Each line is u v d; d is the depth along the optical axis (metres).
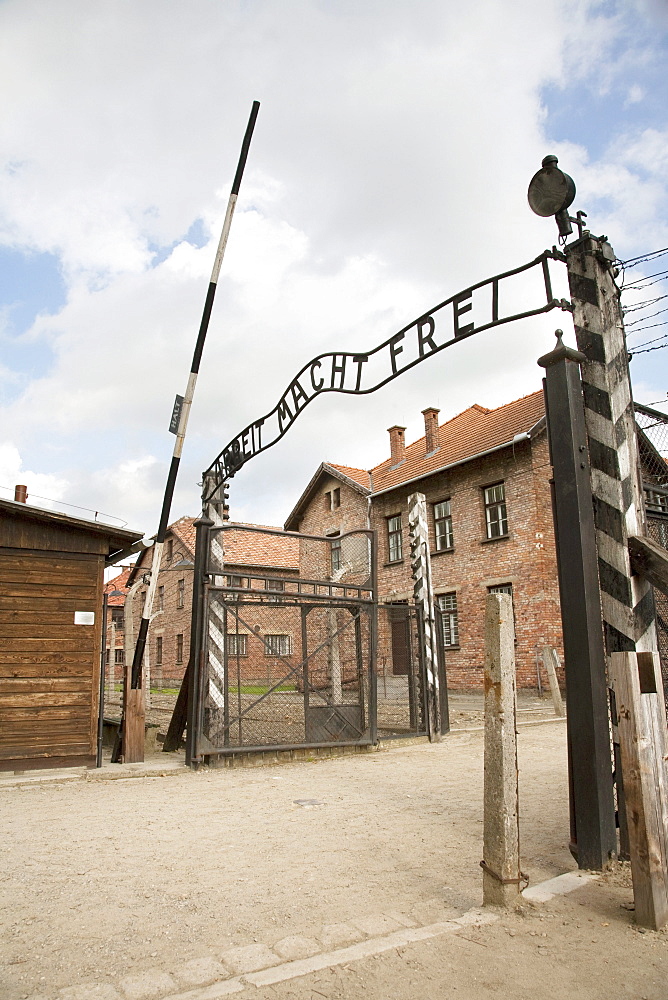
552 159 5.26
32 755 7.64
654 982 2.83
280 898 3.80
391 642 24.45
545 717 13.83
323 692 10.36
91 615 8.16
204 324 8.39
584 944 3.17
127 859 4.52
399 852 4.69
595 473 4.89
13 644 7.73
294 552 34.69
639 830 3.42
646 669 3.57
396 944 3.16
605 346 4.97
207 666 8.40
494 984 2.80
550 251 5.28
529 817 5.71
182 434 8.45
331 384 7.88
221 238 8.30
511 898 3.60
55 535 8.09
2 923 3.45
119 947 3.17
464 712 15.98
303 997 2.69
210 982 2.83
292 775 7.82
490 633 3.79
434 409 26.27
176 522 34.34
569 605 4.59
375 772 7.95
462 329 6.22
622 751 3.54
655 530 6.24
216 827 5.39
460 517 22.67
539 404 22.05
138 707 8.58
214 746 8.25
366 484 27.97
